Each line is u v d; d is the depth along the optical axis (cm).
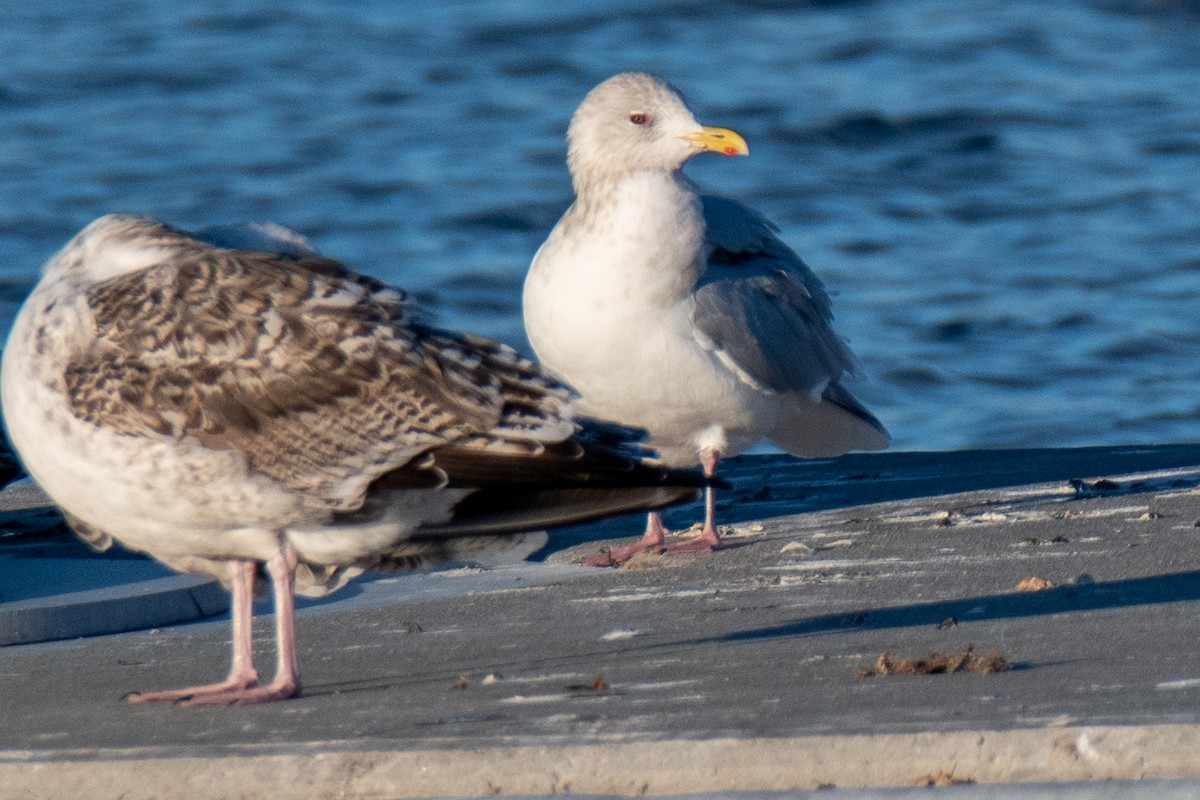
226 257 938
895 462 1856
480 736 798
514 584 1298
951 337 3145
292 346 907
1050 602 1088
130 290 927
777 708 823
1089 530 1345
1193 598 1074
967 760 739
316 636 1132
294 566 938
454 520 937
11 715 921
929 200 4169
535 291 1455
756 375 1475
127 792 779
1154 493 1513
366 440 905
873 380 2936
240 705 920
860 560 1295
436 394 912
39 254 3747
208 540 934
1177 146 4550
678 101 1414
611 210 1415
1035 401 2836
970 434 2709
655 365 1430
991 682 859
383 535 934
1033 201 4119
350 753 771
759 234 1577
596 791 752
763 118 4791
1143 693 812
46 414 920
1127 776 728
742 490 1720
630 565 1354
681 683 909
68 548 1480
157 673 1045
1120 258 3644
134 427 905
